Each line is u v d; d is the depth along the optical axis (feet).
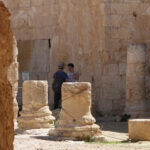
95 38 87.86
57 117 76.07
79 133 50.90
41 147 41.09
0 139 11.43
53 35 94.94
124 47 87.40
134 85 81.00
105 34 86.43
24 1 97.55
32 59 96.68
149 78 87.25
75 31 91.45
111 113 86.02
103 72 86.63
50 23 95.30
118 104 86.33
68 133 51.03
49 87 94.48
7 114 11.98
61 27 93.86
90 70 88.53
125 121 79.41
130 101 81.15
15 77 64.28
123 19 87.66
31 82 61.57
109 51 86.58
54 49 94.68
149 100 86.63
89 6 88.84
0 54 11.85
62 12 93.81
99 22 87.30
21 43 97.60
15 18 98.17
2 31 11.88
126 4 87.97
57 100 79.97
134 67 81.30
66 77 78.54
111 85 86.43
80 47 90.27
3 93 11.85
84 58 89.45
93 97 87.51
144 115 79.87
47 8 95.61
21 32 97.76
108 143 48.44
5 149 11.69
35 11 96.73
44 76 95.55
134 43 81.71
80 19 90.33
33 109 61.05
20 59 97.50
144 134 52.11
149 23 89.15
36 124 59.98
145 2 89.20
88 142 48.93
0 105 11.63
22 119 60.23
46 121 60.75
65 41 93.15
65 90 52.75
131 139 52.37
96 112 86.12
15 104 64.49
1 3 11.99
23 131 58.13
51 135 52.75
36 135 55.52
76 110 52.26
